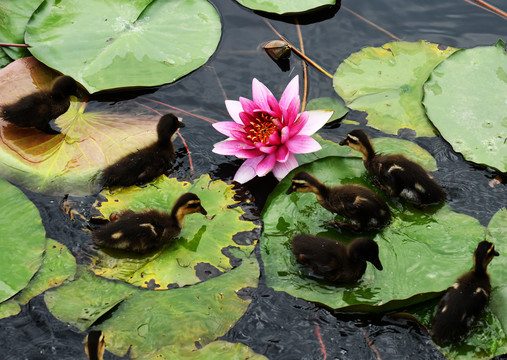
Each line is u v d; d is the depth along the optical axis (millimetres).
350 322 2225
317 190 2303
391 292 2223
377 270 2246
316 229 2299
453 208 2328
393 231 2283
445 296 2213
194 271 2254
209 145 2418
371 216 2275
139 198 2336
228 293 2234
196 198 2283
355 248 2223
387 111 2432
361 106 2441
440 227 2287
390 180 2320
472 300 2199
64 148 2389
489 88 2436
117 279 2246
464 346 2191
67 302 2225
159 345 2193
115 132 2416
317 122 2371
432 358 2193
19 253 2258
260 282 2252
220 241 2283
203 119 2447
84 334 2207
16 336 2209
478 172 2369
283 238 2287
